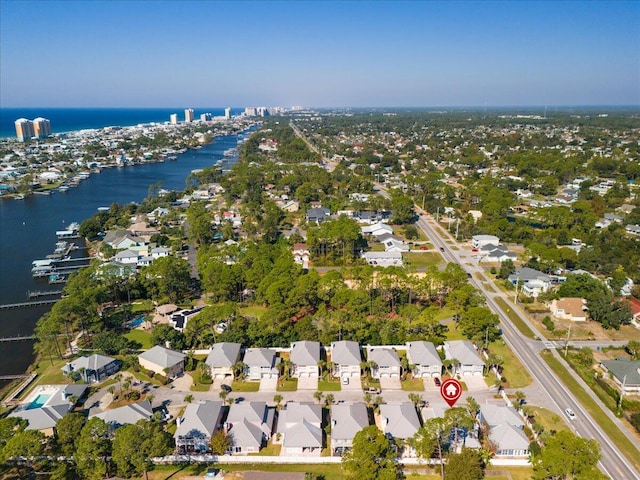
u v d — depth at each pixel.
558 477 70.25
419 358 105.75
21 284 163.25
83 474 74.12
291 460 80.19
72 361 109.38
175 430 86.81
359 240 193.88
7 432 75.94
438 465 79.56
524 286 150.12
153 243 196.75
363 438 73.81
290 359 105.56
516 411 89.06
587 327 128.62
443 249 195.12
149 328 126.75
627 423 89.06
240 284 144.62
